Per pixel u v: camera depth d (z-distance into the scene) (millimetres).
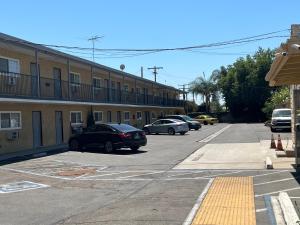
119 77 48500
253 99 82125
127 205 11125
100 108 40500
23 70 28734
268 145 27469
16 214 10570
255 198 11500
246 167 18094
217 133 44406
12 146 26562
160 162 20906
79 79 37438
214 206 10633
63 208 11117
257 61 82125
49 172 18047
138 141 26031
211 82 94625
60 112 32594
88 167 19609
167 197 12047
